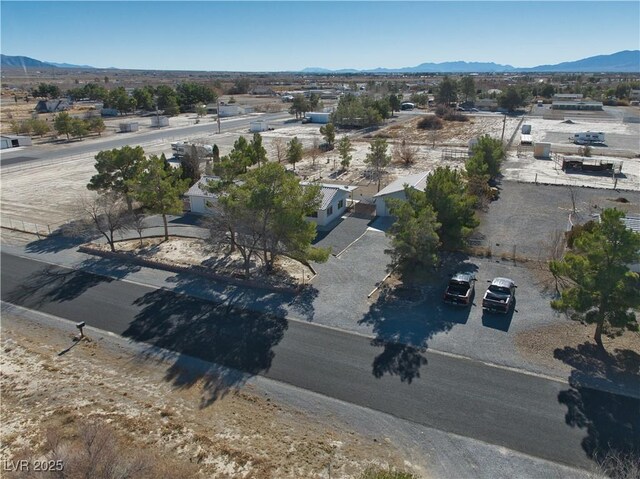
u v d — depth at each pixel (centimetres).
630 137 7706
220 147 7294
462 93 12988
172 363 2148
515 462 1569
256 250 2978
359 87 19775
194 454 1620
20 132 8831
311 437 1698
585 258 2139
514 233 3600
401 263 2720
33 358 2212
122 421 1781
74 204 4575
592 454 1587
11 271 3167
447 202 2898
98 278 3044
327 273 3012
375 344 2244
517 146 7169
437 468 1556
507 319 2425
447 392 1905
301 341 2284
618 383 1919
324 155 6850
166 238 3669
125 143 7750
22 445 1683
